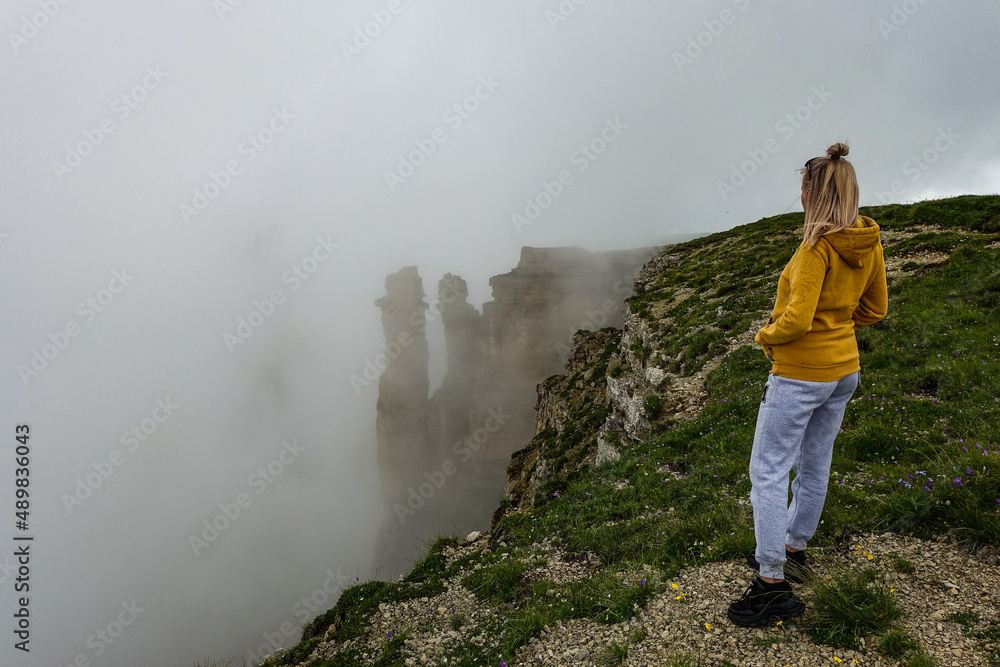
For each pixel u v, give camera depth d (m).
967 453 6.05
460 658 6.59
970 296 13.18
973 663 3.61
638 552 7.30
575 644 5.57
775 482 4.38
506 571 8.57
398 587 9.98
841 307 4.09
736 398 12.45
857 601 4.43
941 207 23.23
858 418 9.02
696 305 23.28
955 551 4.88
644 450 11.90
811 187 4.12
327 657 8.70
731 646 4.44
